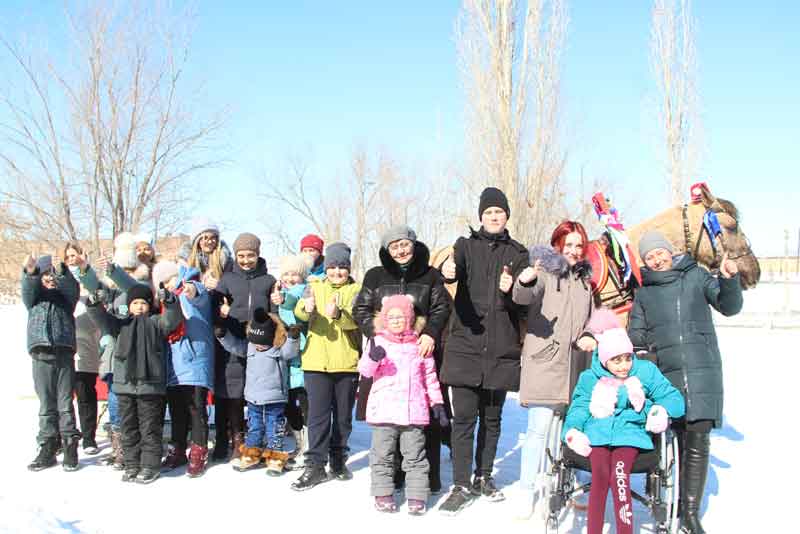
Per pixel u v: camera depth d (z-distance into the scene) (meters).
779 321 28.36
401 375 5.31
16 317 26.44
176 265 6.16
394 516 5.24
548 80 17.11
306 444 6.70
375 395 5.32
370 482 5.75
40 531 4.29
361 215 36.59
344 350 5.86
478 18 17.02
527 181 17.31
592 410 4.55
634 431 4.54
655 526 4.83
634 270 5.48
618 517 4.35
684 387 4.77
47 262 6.23
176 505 5.41
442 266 5.25
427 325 5.47
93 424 6.86
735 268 4.66
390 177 36.28
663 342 4.90
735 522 5.23
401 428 5.38
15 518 4.34
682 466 4.88
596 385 4.62
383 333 5.43
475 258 5.48
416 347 5.41
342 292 5.89
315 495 5.69
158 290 5.84
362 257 36.53
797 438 7.93
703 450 4.80
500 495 5.58
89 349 6.81
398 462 5.77
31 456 6.72
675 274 4.98
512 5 16.91
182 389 6.19
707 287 4.92
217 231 7.10
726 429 8.42
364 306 5.60
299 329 6.07
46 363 6.21
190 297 5.98
